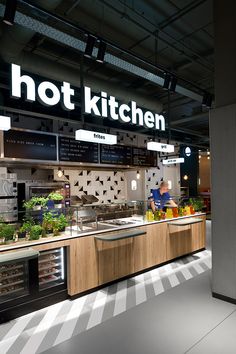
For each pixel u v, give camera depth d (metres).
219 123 3.47
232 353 2.41
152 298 3.61
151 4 4.13
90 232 3.97
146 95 6.56
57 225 3.75
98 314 3.26
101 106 5.09
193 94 6.09
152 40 5.04
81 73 4.43
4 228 3.36
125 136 9.07
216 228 3.51
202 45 5.21
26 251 3.17
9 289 3.33
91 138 4.19
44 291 3.49
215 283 3.54
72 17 4.33
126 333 2.79
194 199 6.65
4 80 5.68
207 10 4.23
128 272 4.44
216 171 3.50
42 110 7.13
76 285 3.73
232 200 3.34
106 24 4.57
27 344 2.68
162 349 2.50
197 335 2.71
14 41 3.95
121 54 5.46
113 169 8.20
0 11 3.25
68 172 7.68
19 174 6.71
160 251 5.06
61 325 3.03
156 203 5.86
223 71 3.47
